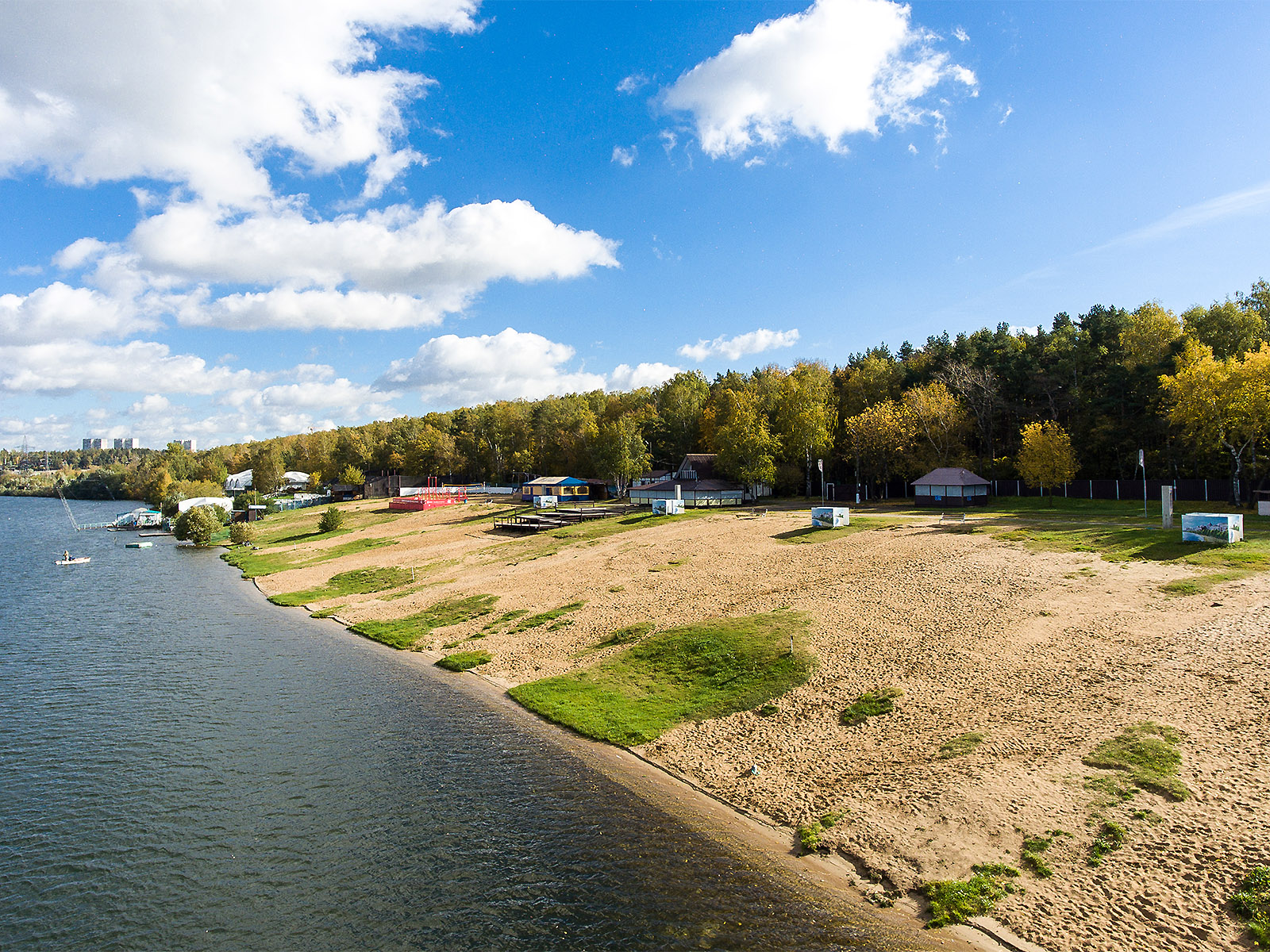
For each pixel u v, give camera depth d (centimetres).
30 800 1866
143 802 1844
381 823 1695
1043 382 7119
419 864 1511
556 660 2920
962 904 1225
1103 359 7319
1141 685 1870
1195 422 4953
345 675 2952
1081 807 1427
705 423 10138
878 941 1171
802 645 2559
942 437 7162
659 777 1895
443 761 2050
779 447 7750
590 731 2208
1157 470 6119
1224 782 1418
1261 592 2341
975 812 1473
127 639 3722
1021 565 3095
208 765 2069
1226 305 6938
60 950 1279
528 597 3978
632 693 2475
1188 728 1630
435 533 7506
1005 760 1650
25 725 2425
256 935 1298
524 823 1672
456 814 1728
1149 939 1091
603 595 3769
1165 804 1385
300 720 2425
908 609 2752
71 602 4909
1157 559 2916
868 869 1377
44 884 1488
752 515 6019
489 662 3011
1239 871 1184
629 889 1382
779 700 2217
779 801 1688
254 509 11206
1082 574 2847
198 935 1307
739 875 1408
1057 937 1123
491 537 6700
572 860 1498
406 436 16575
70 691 2806
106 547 8694
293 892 1426
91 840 1661
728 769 1886
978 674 2120
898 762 1750
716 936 1214
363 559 6262
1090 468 6619
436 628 3662
